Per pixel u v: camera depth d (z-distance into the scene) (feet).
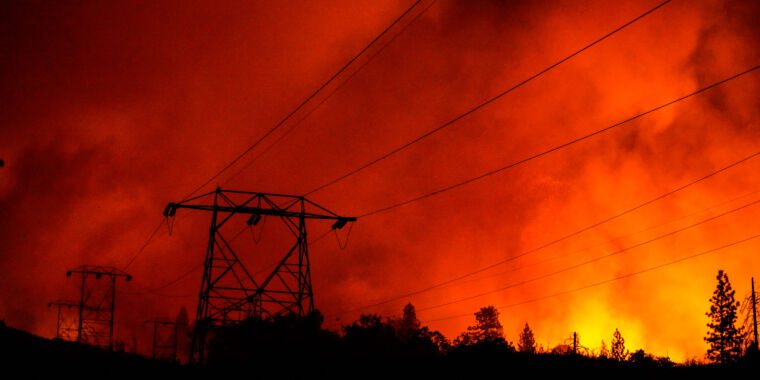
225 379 160.76
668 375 145.89
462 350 175.11
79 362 168.04
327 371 169.07
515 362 163.02
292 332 173.17
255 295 174.60
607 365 160.15
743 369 144.46
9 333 195.11
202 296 172.65
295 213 179.52
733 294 285.84
